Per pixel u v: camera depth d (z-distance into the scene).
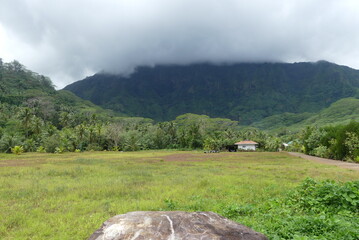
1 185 10.93
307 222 4.91
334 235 4.20
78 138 59.41
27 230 5.52
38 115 97.00
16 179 12.88
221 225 3.19
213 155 40.09
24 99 116.00
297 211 6.34
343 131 27.36
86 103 183.75
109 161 25.84
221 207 7.00
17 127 64.56
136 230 2.91
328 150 30.78
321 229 4.52
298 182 11.38
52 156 35.72
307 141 38.81
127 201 8.10
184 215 3.29
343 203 6.12
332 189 6.66
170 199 7.90
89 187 10.50
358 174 13.74
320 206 6.34
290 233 4.54
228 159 30.34
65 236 5.18
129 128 85.81
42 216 6.59
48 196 8.90
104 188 10.13
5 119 76.31
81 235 5.27
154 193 9.25
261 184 11.00
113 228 3.01
